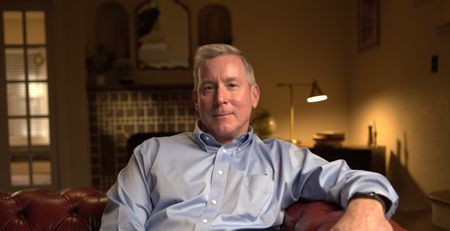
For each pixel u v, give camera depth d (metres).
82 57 3.82
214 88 1.37
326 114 4.18
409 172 3.04
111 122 3.96
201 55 1.40
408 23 2.98
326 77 4.15
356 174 1.19
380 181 1.12
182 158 1.37
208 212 1.28
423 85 2.81
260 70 4.12
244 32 4.10
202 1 4.06
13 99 3.86
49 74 3.84
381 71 3.45
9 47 3.82
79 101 3.84
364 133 3.82
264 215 1.31
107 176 3.98
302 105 4.16
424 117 2.81
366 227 0.93
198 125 1.45
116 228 1.24
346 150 3.38
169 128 4.00
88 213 1.46
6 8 3.79
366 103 3.76
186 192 1.31
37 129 3.88
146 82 4.05
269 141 1.49
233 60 1.38
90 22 3.98
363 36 3.78
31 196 1.46
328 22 4.14
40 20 3.83
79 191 1.51
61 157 3.84
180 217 1.27
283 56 4.13
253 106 1.48
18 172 3.88
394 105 3.24
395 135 3.24
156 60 4.04
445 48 2.55
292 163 1.38
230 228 1.25
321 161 1.37
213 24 4.08
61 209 1.45
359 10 3.86
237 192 1.31
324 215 1.13
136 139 3.34
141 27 4.02
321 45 4.15
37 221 1.42
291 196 1.35
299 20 4.13
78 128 3.84
